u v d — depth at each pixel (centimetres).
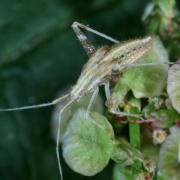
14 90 9
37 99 9
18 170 8
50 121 8
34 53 9
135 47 6
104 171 8
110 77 6
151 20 7
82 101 6
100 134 6
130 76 6
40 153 8
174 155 6
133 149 6
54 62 9
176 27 7
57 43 9
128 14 9
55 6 9
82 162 6
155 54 6
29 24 9
